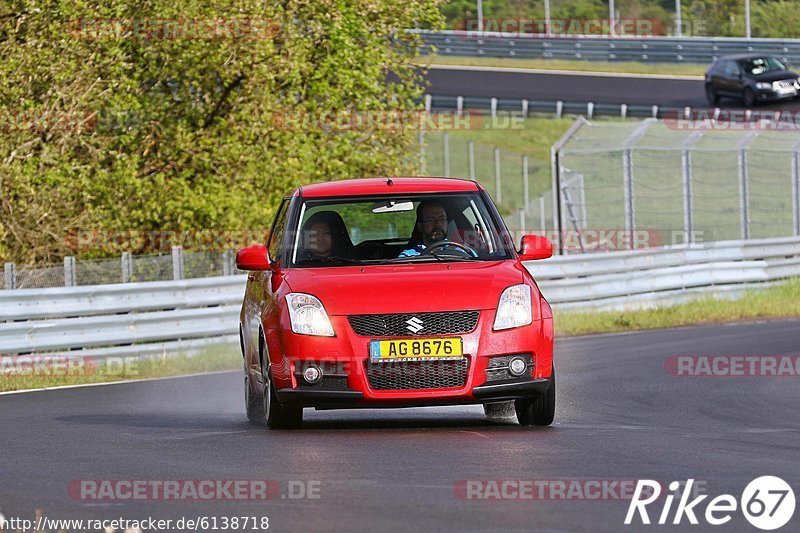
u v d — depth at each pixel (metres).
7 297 50.06
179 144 70.81
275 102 74.25
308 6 75.19
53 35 68.06
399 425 29.39
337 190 30.62
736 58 141.62
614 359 47.22
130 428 30.33
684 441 25.25
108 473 22.55
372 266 28.80
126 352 52.03
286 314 27.20
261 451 24.47
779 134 131.75
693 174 132.38
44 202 66.81
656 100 151.25
